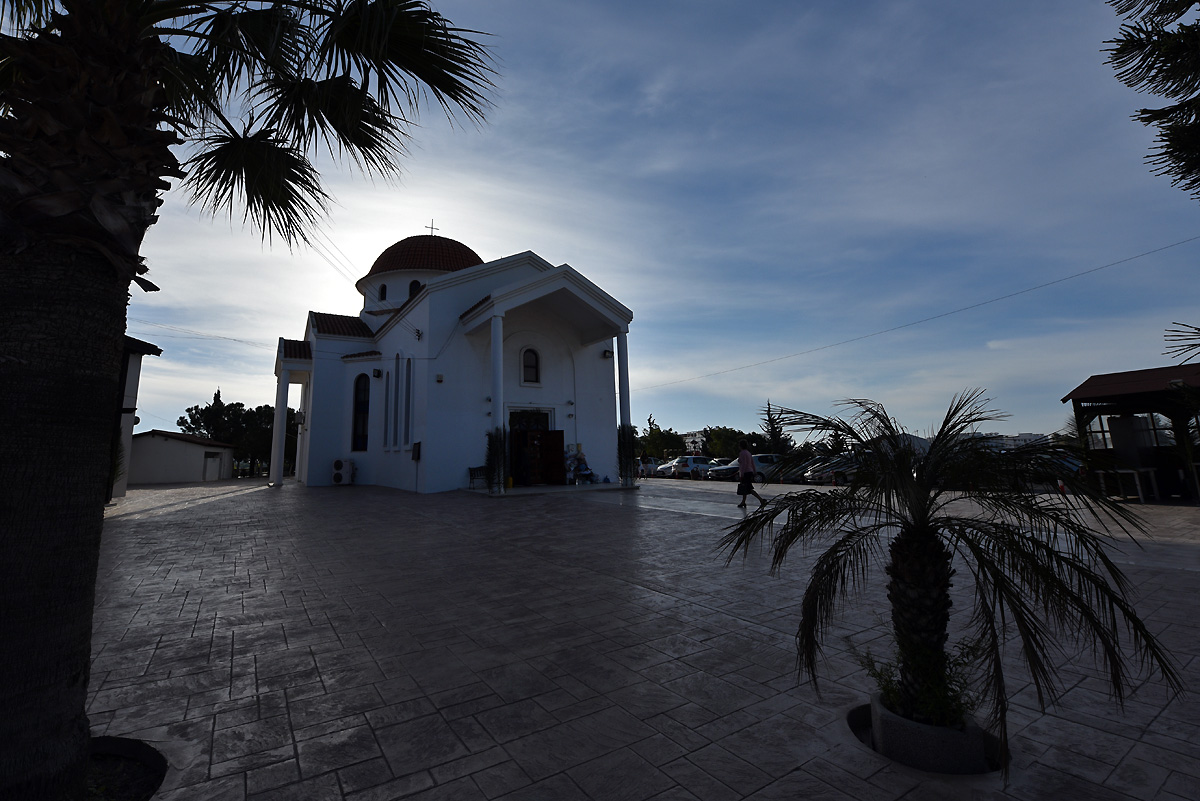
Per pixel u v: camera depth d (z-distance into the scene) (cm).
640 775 285
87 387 253
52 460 239
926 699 298
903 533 316
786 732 326
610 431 2377
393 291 2672
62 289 247
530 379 2219
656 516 1268
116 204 257
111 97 252
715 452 4962
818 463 342
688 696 376
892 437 315
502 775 287
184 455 3772
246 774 289
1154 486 1398
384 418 2361
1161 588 609
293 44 399
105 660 443
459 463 1973
